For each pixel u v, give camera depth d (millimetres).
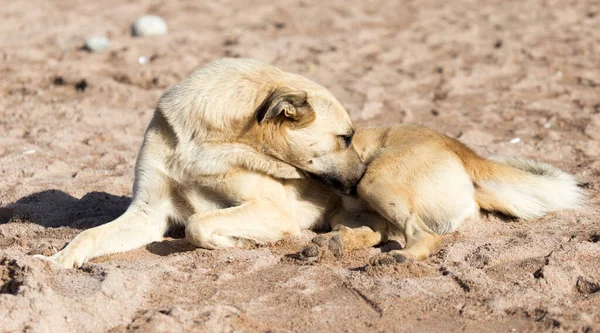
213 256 10305
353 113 19781
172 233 11758
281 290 9172
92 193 13422
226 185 11047
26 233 11641
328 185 11391
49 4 35219
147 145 11414
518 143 17156
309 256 10094
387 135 11938
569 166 15453
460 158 11633
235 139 10930
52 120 19125
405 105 20703
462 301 8820
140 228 11109
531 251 10227
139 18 29250
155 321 8039
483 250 10250
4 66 23922
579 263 9781
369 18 32625
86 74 22750
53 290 8648
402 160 11234
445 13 33531
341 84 22750
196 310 8422
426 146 11398
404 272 9562
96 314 8305
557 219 11750
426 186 11102
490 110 20281
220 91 11031
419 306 8719
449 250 10297
